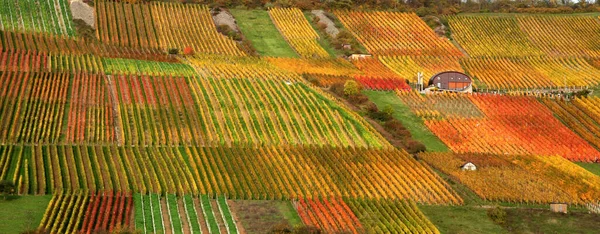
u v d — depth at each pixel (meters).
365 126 196.88
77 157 164.12
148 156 168.25
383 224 140.75
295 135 187.62
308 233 131.12
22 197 142.25
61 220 131.25
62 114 186.00
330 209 145.88
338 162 171.38
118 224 130.75
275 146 179.00
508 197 161.38
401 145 188.00
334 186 158.12
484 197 161.12
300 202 148.50
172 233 130.12
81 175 154.38
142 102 198.00
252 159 169.62
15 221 130.88
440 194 161.25
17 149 165.00
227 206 146.50
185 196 149.00
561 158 187.00
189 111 195.00
